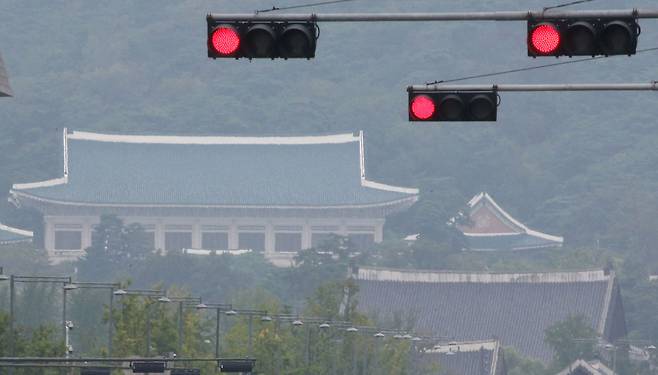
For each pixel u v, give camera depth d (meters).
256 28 89.62
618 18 90.31
